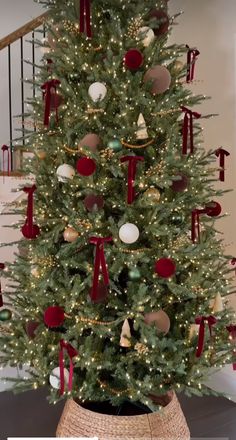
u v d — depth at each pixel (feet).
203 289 5.52
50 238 5.33
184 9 9.05
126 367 5.29
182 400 7.66
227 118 8.06
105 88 5.14
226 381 8.14
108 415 5.27
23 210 5.83
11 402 7.54
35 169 5.68
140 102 5.21
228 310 5.92
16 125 12.75
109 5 5.56
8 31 12.72
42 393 7.89
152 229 5.18
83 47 5.52
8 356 5.74
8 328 5.85
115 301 5.30
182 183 5.26
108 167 5.20
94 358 5.19
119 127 5.41
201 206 5.84
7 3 12.69
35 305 5.82
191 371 5.21
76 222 5.19
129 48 5.39
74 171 5.29
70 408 5.66
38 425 6.80
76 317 5.23
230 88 7.98
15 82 12.78
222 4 8.11
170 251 5.24
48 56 5.60
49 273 5.46
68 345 4.90
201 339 4.98
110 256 5.21
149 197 5.12
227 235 8.13
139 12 5.44
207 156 5.91
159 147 5.59
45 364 5.25
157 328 5.11
